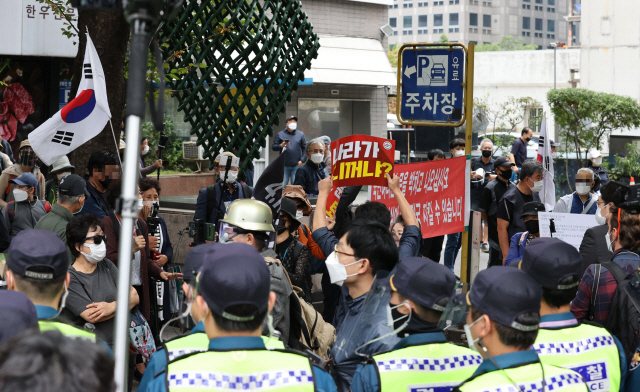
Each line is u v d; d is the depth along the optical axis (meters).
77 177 5.23
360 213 4.67
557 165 19.73
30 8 11.97
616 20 28.03
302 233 5.42
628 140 22.09
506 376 2.31
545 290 2.86
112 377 1.51
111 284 4.46
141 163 8.90
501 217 7.23
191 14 6.68
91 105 5.68
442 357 2.68
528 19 123.81
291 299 3.93
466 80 6.19
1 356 1.43
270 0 6.88
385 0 20.47
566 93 22.14
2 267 4.44
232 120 6.87
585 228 5.81
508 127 37.97
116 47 6.73
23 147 8.50
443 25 117.56
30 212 6.88
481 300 2.38
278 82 7.18
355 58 19.77
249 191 7.13
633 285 3.59
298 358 2.28
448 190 6.21
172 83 6.71
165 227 6.14
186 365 2.20
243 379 2.19
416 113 6.42
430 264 2.77
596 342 2.86
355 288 3.40
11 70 12.92
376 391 2.59
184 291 2.83
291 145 12.87
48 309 2.74
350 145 5.05
